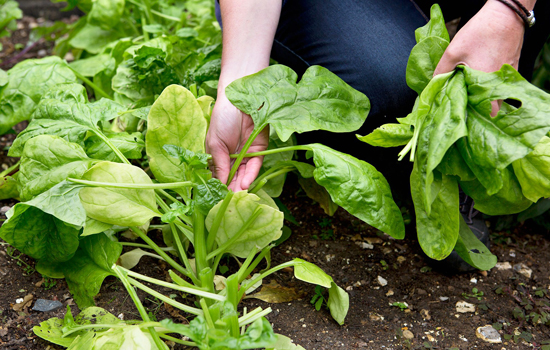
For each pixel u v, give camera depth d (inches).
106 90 73.8
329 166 45.2
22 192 47.8
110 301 51.5
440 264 58.3
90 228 45.2
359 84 57.6
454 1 63.7
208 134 49.2
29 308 50.4
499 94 39.2
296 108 48.9
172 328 34.2
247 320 42.4
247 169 50.8
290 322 50.8
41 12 117.1
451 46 42.8
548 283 58.3
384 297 55.4
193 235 48.7
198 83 63.4
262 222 46.4
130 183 44.4
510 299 55.7
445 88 42.4
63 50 92.4
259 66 51.8
